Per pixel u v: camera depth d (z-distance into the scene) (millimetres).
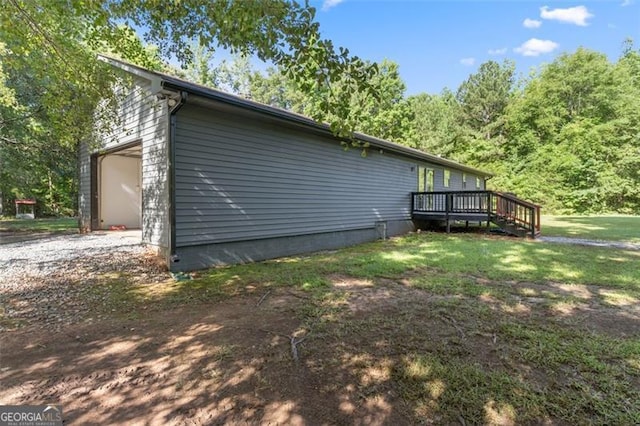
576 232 12031
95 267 5664
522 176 24578
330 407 2057
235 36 3348
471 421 1918
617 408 2020
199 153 6062
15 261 5945
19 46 5953
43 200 18578
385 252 8062
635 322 3412
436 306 3904
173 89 5207
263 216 7266
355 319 3510
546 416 1955
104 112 7191
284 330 3230
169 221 5656
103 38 6582
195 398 2158
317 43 2953
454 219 12117
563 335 3068
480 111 29391
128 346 2910
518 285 4859
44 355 2746
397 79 26719
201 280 5227
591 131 22625
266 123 7289
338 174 9469
